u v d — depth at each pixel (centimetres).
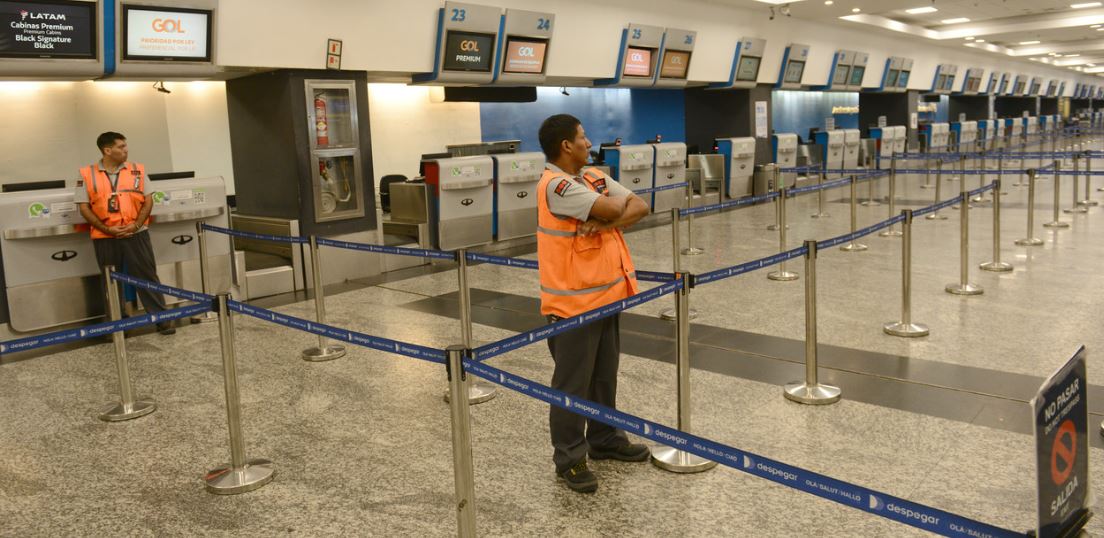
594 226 320
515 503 331
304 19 785
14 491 365
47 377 541
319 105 836
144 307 646
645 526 308
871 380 469
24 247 633
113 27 666
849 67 1859
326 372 527
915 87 2300
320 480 362
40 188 741
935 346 531
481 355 264
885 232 1048
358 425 428
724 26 1405
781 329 589
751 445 380
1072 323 573
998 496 319
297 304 757
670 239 1066
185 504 345
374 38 859
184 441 418
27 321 639
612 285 334
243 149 886
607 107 1873
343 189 870
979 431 387
